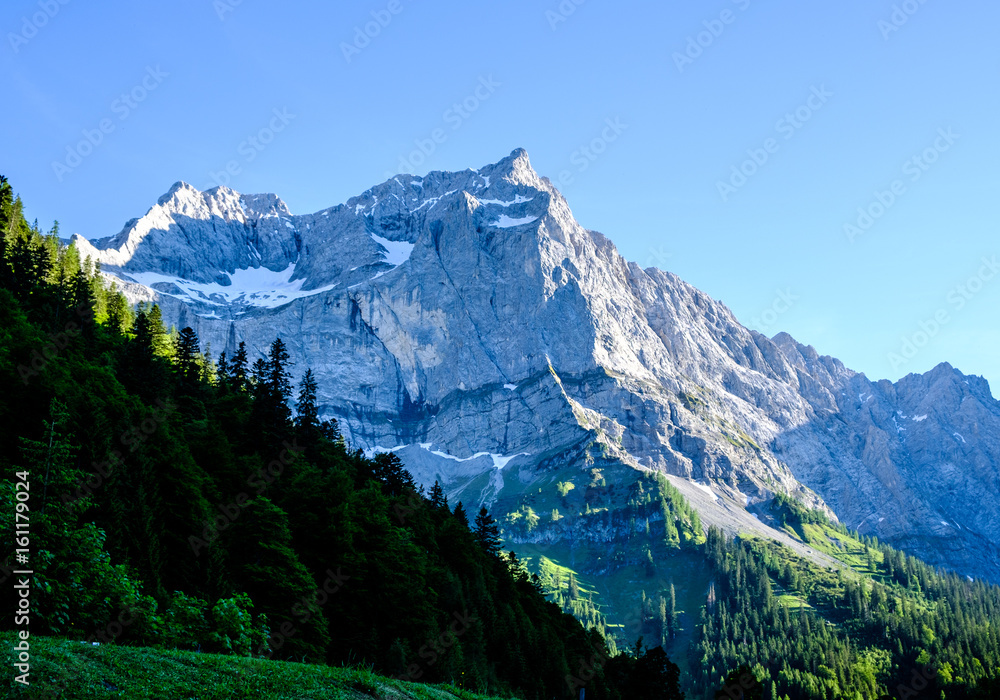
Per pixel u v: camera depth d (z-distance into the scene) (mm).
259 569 74500
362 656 81750
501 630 112312
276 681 35469
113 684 30125
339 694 36750
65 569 43219
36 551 42500
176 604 49562
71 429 75875
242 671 35688
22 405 77250
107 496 69812
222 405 125625
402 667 80375
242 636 50531
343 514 92375
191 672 33719
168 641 46938
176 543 76688
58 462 53688
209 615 54938
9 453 72938
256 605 73625
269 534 79000
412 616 90750
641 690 128625
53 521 45812
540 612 141250
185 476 82875
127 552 66938
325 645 76312
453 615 102938
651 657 131125
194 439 100938
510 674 109188
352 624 84312
